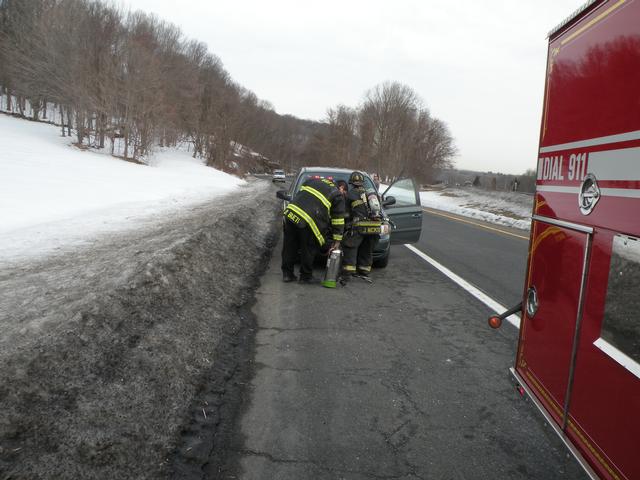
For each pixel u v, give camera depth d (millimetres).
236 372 4133
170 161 55875
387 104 83625
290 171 142750
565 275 2508
